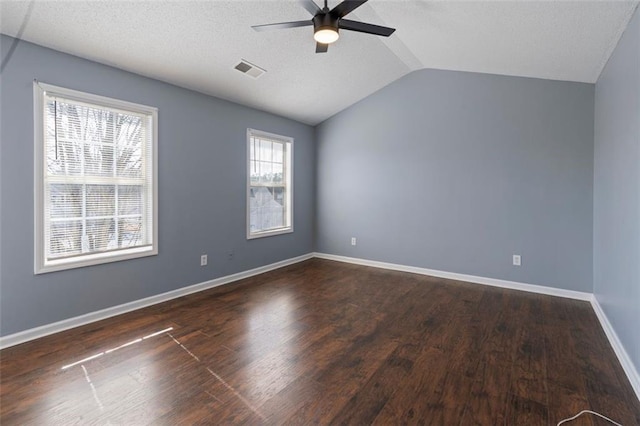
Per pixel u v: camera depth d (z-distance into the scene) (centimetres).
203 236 396
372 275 468
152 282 344
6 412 178
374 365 230
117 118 313
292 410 182
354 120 529
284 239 523
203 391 198
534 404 189
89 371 218
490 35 305
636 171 208
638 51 207
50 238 273
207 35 290
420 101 468
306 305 347
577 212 373
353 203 539
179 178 366
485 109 423
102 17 244
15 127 248
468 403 190
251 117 458
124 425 169
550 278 389
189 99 375
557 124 381
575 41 278
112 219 313
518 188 406
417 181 476
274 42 323
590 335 280
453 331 287
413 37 348
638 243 202
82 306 290
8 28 237
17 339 253
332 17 232
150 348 250
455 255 450
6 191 246
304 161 557
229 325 294
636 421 175
